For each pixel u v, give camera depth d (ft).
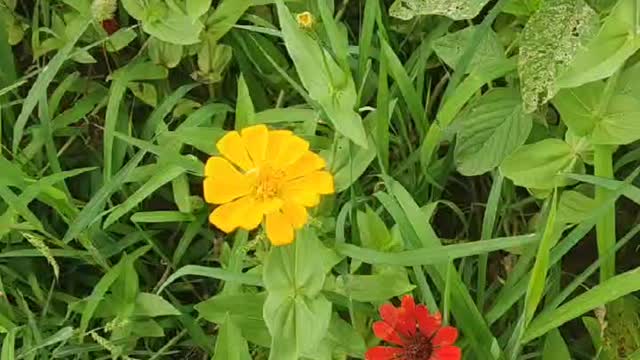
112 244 1.46
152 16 1.44
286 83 1.58
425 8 1.33
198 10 1.40
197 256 1.52
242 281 1.28
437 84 1.56
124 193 1.50
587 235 1.50
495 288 1.41
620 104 1.26
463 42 1.41
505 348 1.28
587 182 1.29
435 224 1.53
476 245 1.21
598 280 1.48
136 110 1.62
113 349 1.31
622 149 1.47
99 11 1.47
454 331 1.18
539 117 1.39
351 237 1.38
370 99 1.52
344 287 1.26
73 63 1.61
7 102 1.54
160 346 1.45
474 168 1.35
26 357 1.34
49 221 1.53
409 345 1.20
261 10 1.58
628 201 1.51
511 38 1.48
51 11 1.61
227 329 1.20
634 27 1.22
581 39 1.26
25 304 1.37
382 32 1.37
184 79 1.61
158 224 1.53
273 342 1.18
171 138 1.46
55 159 1.46
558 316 1.20
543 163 1.30
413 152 1.44
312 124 1.39
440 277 1.26
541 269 1.16
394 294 1.26
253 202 1.15
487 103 1.36
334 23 1.32
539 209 1.46
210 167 1.15
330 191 1.16
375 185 1.41
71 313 1.45
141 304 1.38
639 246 1.45
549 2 1.27
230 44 1.58
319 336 1.17
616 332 1.30
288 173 1.16
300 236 1.20
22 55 1.66
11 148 1.55
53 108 1.54
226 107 1.52
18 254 1.40
